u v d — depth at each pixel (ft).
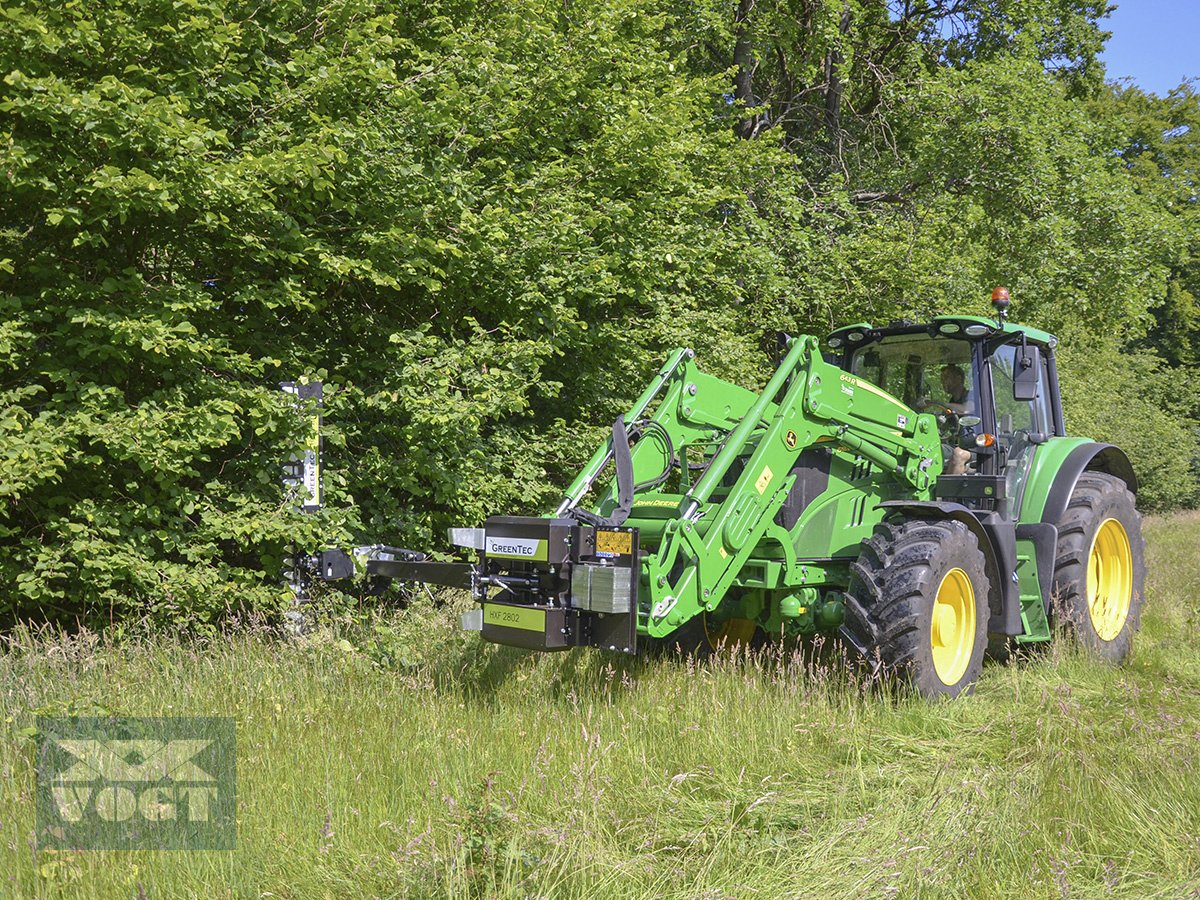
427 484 25.21
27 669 16.34
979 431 20.67
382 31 24.32
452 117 24.07
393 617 20.95
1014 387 20.40
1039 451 21.88
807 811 12.04
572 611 14.78
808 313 39.70
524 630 14.76
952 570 17.13
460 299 26.09
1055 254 44.60
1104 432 74.02
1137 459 78.38
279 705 14.65
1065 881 9.86
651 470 17.69
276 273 22.40
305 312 23.89
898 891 9.88
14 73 16.49
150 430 18.06
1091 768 12.75
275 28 21.33
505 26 27.40
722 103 44.78
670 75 34.42
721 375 31.12
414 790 12.03
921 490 20.08
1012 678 18.08
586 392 29.14
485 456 25.05
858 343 22.25
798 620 18.85
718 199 33.04
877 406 19.07
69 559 19.16
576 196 27.89
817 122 52.75
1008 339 20.62
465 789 12.15
